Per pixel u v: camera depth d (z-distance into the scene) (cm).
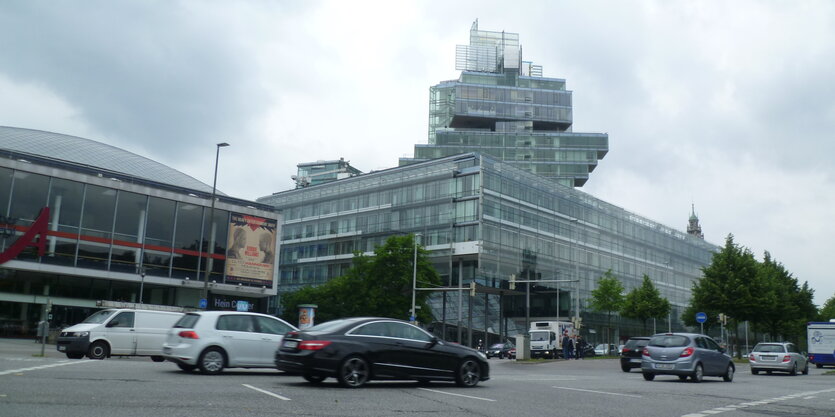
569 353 5150
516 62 15125
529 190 8081
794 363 3203
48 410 923
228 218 6288
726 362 2375
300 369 1433
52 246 5169
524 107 14738
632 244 9850
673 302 10550
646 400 1420
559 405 1258
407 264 6012
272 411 1019
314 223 9062
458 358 1597
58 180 5256
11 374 1427
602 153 14275
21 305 5066
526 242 7894
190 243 5978
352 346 1467
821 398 1614
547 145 14075
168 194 5875
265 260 6506
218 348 1769
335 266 8638
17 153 5066
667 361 2253
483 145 14000
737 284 5572
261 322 1858
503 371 2972
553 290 8150
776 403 1448
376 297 5900
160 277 5741
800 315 7500
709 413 1209
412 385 1614
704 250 11762
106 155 6994
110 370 1688
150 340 2472
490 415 1071
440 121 15238
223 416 945
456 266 7425
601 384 1922
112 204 5534
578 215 8862
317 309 6600
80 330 2372
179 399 1111
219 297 6250
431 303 7750
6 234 4962
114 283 5575
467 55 15750
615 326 9169
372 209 8381
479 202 7306
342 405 1130
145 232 5700
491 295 8219
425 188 7881
